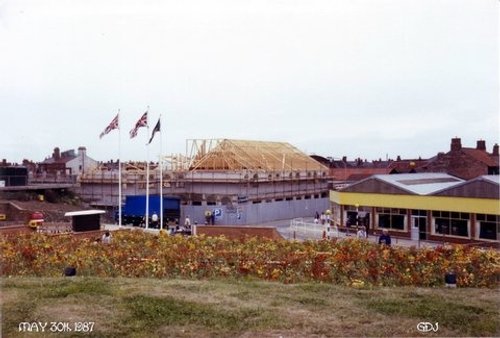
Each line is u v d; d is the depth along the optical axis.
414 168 55.28
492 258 20.48
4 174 52.84
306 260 20.86
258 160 59.28
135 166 63.06
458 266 19.77
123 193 55.34
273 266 20.69
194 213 54.44
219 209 52.59
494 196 33.47
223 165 57.06
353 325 13.78
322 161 74.69
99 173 56.66
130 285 17.59
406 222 38.31
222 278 19.89
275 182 58.03
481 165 47.97
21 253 21.80
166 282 18.20
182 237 26.83
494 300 16.06
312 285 17.94
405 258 20.39
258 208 55.56
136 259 21.42
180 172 56.25
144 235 28.38
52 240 26.22
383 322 14.00
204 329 13.48
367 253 21.05
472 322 14.04
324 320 14.09
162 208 47.06
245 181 53.88
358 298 16.27
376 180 40.19
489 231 33.66
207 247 24.08
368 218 40.75
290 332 13.30
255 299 15.98
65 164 67.75
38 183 58.53
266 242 25.55
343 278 19.44
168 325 13.75
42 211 41.03
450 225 35.75
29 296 15.95
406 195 38.19
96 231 31.58
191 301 15.62
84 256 21.75
